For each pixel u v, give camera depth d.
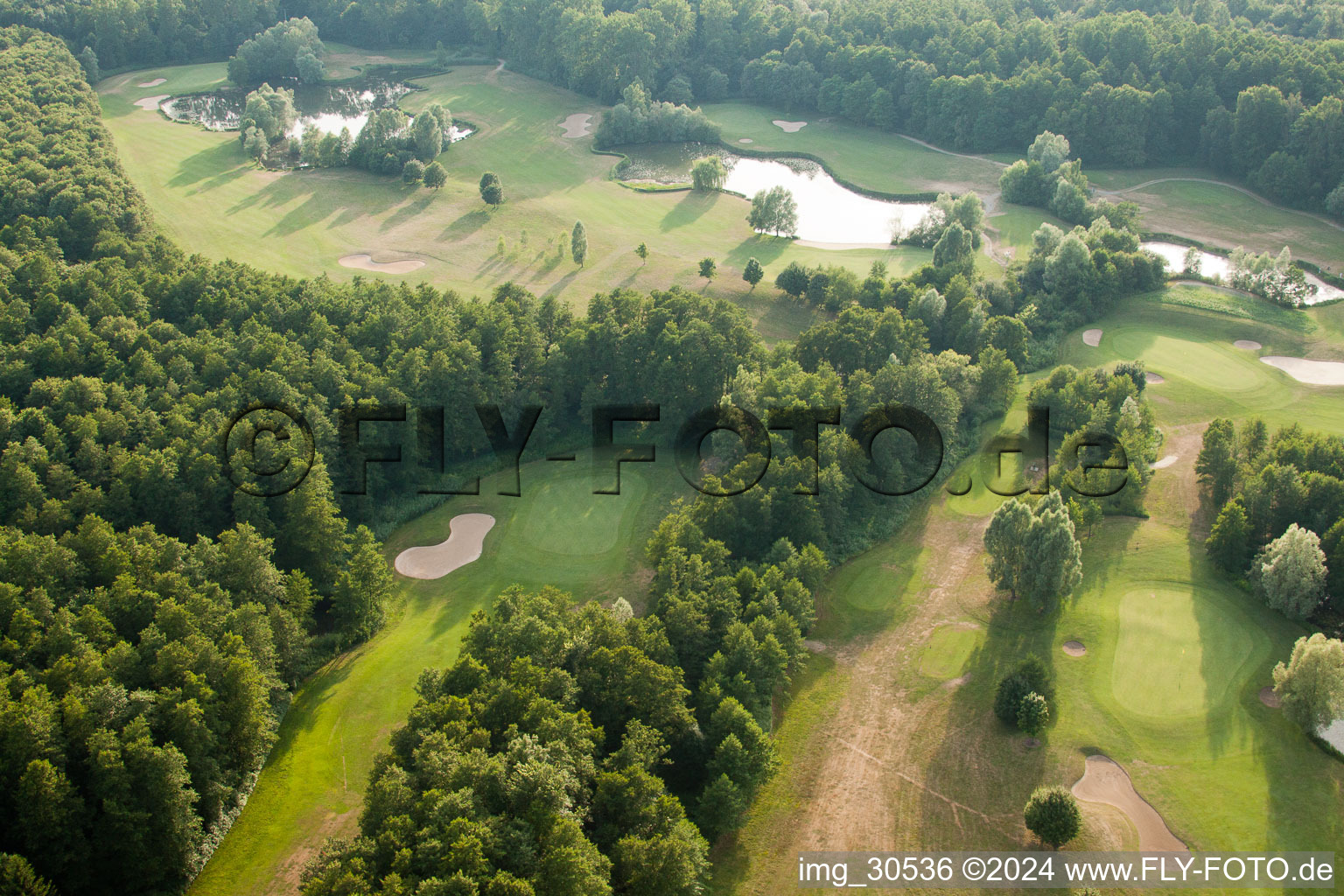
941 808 66.19
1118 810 65.44
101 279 110.19
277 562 84.44
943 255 140.88
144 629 66.31
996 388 112.12
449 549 91.81
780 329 132.00
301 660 76.31
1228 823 64.31
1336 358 124.12
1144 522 94.56
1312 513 87.06
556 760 56.81
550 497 98.62
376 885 50.62
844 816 65.62
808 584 81.19
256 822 63.78
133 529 77.38
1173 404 114.94
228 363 97.94
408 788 55.09
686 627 71.44
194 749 60.84
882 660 79.50
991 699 74.88
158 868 58.25
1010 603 84.81
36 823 54.34
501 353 104.19
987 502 98.81
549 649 67.38
